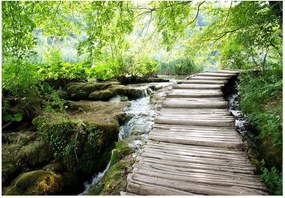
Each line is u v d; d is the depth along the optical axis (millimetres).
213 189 2217
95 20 5129
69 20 5715
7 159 3516
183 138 3215
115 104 5984
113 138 4309
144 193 2256
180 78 10672
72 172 3650
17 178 3275
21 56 4059
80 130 3996
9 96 4840
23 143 3863
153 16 6492
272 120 3346
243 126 4438
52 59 7746
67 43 10828
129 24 5504
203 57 9188
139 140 4109
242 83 6348
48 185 3176
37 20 5082
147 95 7266
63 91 6645
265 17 5344
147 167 2602
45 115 4672
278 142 3014
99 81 8188
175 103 4707
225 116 3986
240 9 5938
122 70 9266
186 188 2250
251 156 3215
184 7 6008
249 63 8781
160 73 12703
